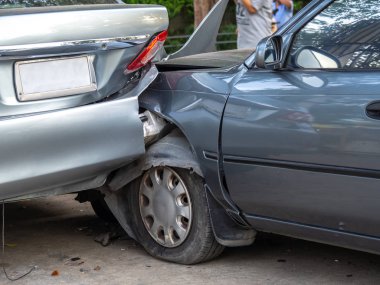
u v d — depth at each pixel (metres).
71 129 4.50
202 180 4.74
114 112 4.63
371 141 3.90
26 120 4.36
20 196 4.53
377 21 4.20
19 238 5.67
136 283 4.70
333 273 4.76
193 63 5.21
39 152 4.42
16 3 4.94
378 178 3.89
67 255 5.25
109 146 4.63
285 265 4.92
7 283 4.76
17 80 4.38
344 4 4.36
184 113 4.68
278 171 4.29
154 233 5.05
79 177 4.63
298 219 4.32
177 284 4.64
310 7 4.47
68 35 4.50
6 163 4.33
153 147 4.90
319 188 4.13
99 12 4.63
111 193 5.23
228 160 4.50
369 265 4.88
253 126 4.36
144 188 5.05
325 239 4.26
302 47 4.39
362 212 4.00
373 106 3.91
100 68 4.68
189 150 4.75
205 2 10.53
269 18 8.52
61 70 4.53
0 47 4.29
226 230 4.72
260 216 4.50
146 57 4.85
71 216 6.22
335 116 4.03
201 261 4.94
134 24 4.77
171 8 15.71
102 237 5.52
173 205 4.90
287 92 4.27
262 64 4.39
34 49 4.39
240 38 8.62
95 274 4.88
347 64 4.18
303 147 4.15
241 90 4.47
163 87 4.89
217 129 4.52
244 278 4.71
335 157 4.03
